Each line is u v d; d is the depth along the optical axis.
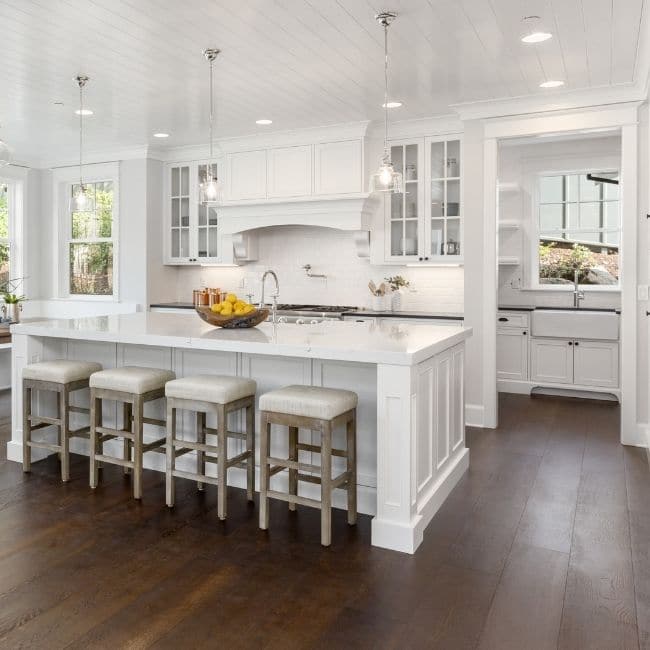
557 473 3.79
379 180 3.63
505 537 2.87
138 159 6.53
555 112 4.61
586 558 2.65
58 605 2.25
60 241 7.20
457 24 3.35
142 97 4.70
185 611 2.22
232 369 3.54
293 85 4.41
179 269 7.06
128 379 3.30
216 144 6.30
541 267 6.72
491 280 4.89
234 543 2.79
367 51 3.75
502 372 6.32
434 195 5.50
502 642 2.05
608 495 3.41
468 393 5.02
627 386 4.41
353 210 5.58
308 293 6.43
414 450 2.80
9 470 3.76
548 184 6.65
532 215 6.60
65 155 6.87
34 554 2.66
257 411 3.46
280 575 2.49
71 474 3.70
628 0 3.07
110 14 3.25
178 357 3.72
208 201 4.16
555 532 2.92
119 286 6.74
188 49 3.73
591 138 6.29
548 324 6.07
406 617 2.19
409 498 2.75
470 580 2.46
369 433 3.18
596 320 5.88
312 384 3.31
